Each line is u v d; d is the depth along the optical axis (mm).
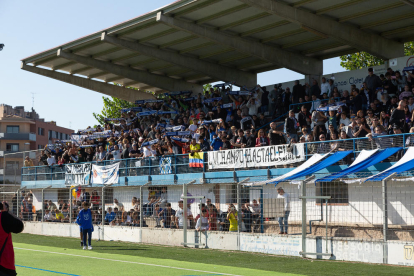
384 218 13844
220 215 19594
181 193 23125
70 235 25484
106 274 11898
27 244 21172
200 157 23141
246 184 17844
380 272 11922
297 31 24047
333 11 21391
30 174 33688
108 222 23766
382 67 24047
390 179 14070
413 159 14891
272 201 17641
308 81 27203
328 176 15711
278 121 26094
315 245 15289
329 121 20938
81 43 27562
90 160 31844
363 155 16859
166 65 31125
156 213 21547
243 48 25125
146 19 23578
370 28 23078
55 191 30922
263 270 12625
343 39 22500
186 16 22938
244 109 25531
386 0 20234
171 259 15406
